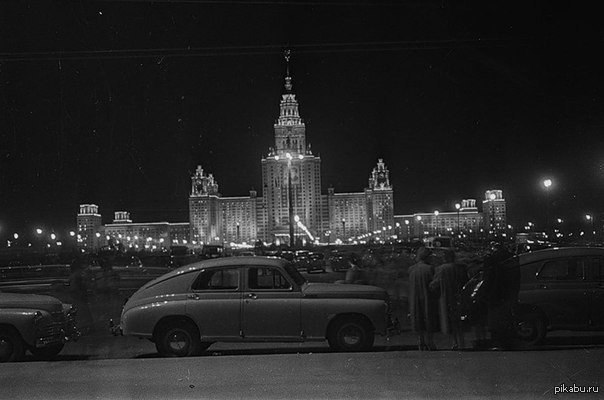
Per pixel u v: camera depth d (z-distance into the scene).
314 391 8.59
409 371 9.40
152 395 8.56
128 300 12.57
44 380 9.30
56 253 74.62
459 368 9.47
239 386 8.86
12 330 11.80
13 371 9.86
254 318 12.00
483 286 12.67
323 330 11.99
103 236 168.00
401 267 27.27
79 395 8.61
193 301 12.04
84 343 14.87
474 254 29.84
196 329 12.07
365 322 12.03
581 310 12.39
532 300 12.48
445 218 190.25
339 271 44.56
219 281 12.25
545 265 12.70
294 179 199.38
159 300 12.14
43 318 11.95
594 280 12.52
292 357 10.56
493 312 12.60
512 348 12.17
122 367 10.00
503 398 8.18
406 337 14.69
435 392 8.43
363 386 8.73
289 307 12.00
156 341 12.12
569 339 13.41
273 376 9.30
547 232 63.72
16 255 68.06
